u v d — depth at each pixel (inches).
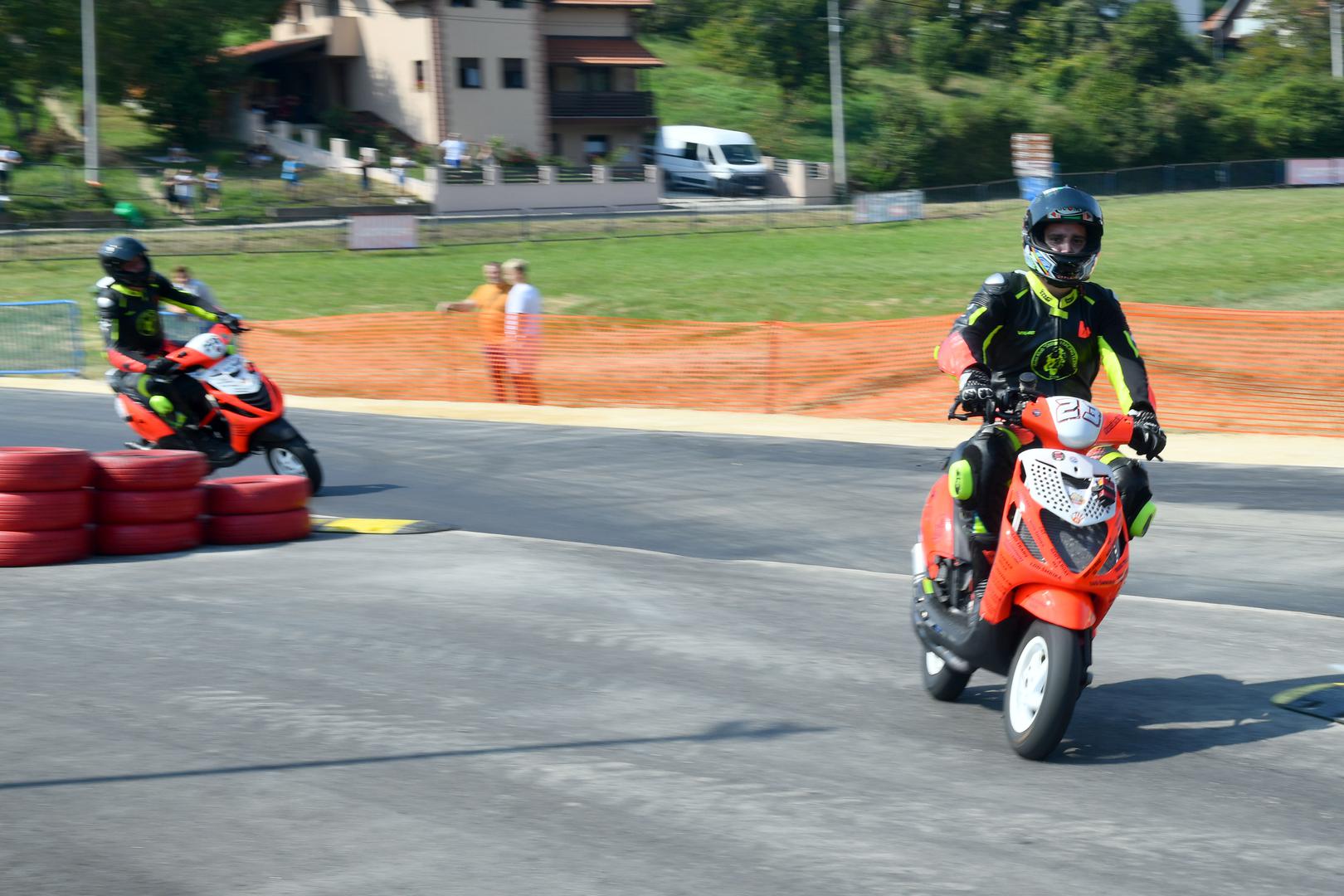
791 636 430.0
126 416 739.4
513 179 3523.6
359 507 685.3
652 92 4453.7
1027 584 306.0
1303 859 260.5
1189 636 439.8
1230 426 936.3
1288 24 5531.5
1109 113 4702.3
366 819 272.1
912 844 264.5
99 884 241.6
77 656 389.1
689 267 2359.7
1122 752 324.2
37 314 1376.7
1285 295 1930.4
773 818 276.4
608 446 871.1
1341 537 587.5
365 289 2076.8
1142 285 2050.9
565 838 264.2
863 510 664.4
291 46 4094.5
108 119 3937.0
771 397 1110.4
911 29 5669.3
